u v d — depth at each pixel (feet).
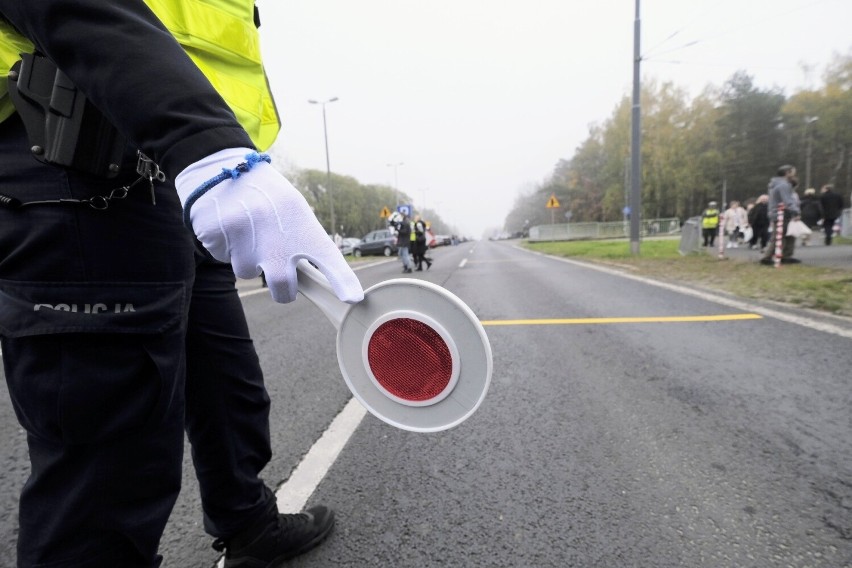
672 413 7.39
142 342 2.47
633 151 41.88
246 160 2.07
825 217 42.01
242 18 3.37
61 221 2.28
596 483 5.53
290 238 2.08
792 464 5.75
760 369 9.20
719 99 187.32
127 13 2.03
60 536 2.39
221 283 3.73
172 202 2.72
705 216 53.06
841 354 9.75
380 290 2.23
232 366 3.70
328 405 8.34
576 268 33.94
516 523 4.81
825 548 4.30
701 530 4.62
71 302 2.31
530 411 7.73
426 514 5.00
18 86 2.18
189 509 5.26
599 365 10.05
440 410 2.28
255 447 3.89
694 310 15.37
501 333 13.56
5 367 2.42
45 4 1.95
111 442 2.43
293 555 4.26
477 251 91.30
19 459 6.53
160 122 1.98
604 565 4.17
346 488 5.55
